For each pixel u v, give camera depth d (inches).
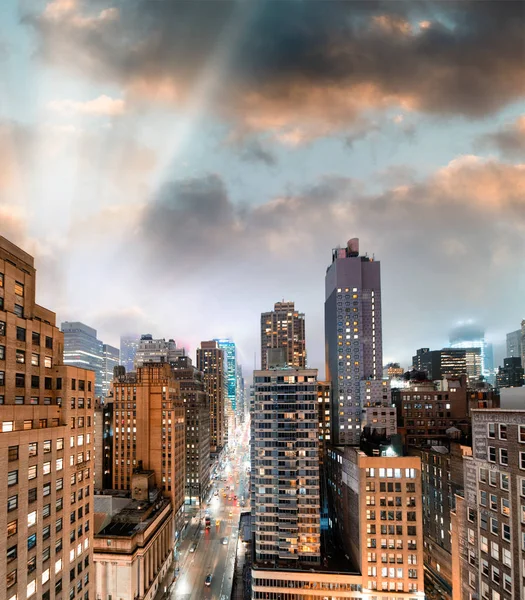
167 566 4992.6
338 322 6505.9
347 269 6584.6
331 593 3769.7
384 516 3735.2
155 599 4301.2
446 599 3885.3
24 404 2137.1
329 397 6565.0
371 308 6560.0
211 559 5319.9
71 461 2460.6
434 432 5684.1
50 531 2188.7
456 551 2962.6
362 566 3722.9
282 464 4367.6
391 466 3769.7
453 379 6028.5
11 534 1862.7
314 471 4328.3
